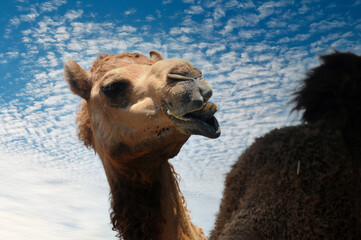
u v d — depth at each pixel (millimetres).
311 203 1321
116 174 3193
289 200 1353
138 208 3109
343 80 1392
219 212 1641
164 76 2660
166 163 3229
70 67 3467
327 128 1384
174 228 3160
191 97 2412
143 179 3078
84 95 3432
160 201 3109
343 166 1322
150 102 2787
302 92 1485
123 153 3029
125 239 3139
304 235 1317
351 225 1296
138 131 2889
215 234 1583
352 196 1305
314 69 1508
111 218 3277
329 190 1318
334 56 1469
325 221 1305
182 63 2605
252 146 1558
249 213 1407
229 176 1588
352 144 1348
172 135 2770
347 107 1378
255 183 1447
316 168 1346
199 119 2445
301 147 1388
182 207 3311
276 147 1447
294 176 1363
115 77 3016
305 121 1504
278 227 1349
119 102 2998
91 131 3496
